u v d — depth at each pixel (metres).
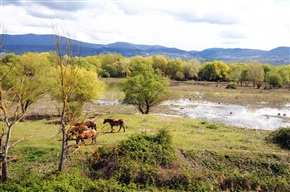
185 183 19.09
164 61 143.25
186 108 59.50
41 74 38.75
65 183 16.84
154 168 19.91
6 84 32.78
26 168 20.55
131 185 18.33
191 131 32.41
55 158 22.06
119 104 60.94
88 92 40.12
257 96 83.25
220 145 26.17
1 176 17.72
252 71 109.44
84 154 22.22
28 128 32.03
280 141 27.62
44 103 49.97
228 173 20.53
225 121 46.62
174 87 105.75
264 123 45.53
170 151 22.23
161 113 52.81
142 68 53.03
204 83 127.81
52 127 33.09
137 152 21.20
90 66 97.94
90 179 18.75
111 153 21.25
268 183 19.58
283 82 111.31
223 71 138.62
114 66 136.88
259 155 23.59
